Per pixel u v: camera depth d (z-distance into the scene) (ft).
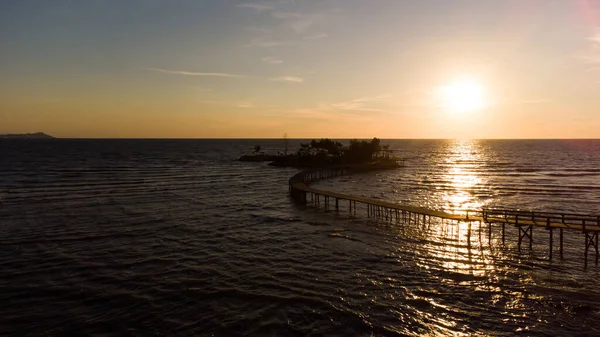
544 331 56.24
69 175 261.65
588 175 266.98
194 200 171.73
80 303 65.21
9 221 124.98
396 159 397.39
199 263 85.56
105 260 87.45
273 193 195.42
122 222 125.70
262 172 309.83
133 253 92.79
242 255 91.30
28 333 55.67
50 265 83.82
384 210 147.43
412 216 136.46
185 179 253.03
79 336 54.85
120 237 107.24
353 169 330.95
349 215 139.33
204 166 361.71
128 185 217.77
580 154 537.65
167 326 57.62
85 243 100.94
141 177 258.78
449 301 66.08
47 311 62.34
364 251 94.17
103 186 211.20
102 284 73.36
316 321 59.16
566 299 66.44
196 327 57.36
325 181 250.98
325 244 100.42
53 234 109.40
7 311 62.23
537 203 159.84
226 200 172.55
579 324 58.08
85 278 76.43
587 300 65.92
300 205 160.56
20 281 74.59
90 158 440.04
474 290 70.49
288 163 376.48
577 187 205.36
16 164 344.28
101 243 101.14
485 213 101.14
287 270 80.84
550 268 81.66
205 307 63.72
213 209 150.51
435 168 346.95
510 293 69.10
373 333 55.77
